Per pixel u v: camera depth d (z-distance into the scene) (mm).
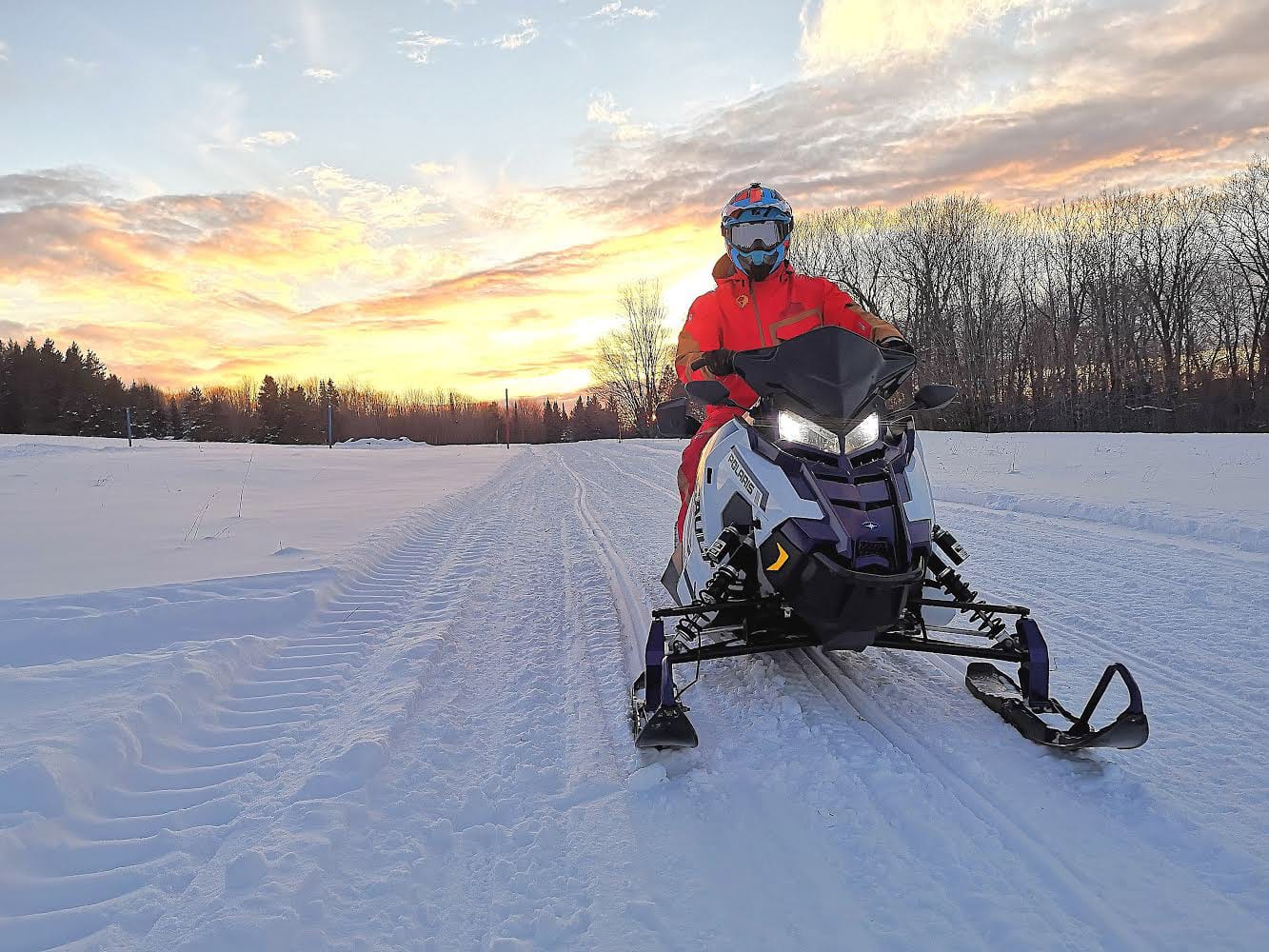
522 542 8312
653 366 65125
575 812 2570
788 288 3988
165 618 4746
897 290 44219
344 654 4426
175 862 2348
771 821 2445
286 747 3191
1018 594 4969
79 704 3307
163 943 1948
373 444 47312
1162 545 6141
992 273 42562
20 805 2527
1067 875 2096
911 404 3334
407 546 8023
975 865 2162
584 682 3840
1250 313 39281
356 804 2633
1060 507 7973
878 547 2836
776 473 3047
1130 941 1833
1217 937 1831
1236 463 10422
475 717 3461
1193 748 2803
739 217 3764
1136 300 41188
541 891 2162
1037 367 41375
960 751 2807
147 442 27109
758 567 3166
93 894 2217
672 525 8992
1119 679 3506
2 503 10391
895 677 3619
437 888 2207
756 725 3117
